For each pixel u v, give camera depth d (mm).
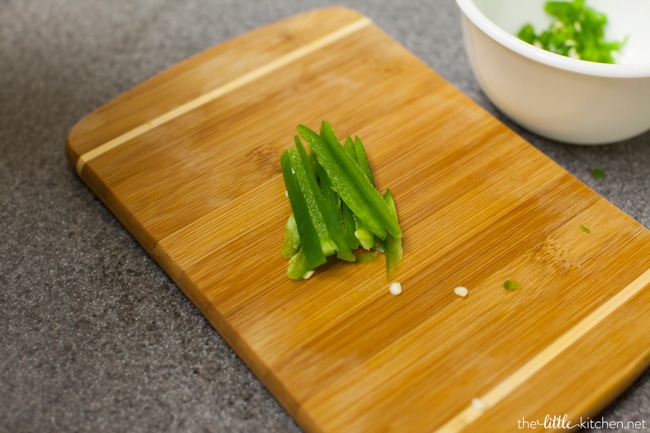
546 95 434
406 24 539
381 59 487
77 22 532
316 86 476
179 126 460
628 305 404
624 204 456
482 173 443
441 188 438
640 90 416
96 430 389
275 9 547
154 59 518
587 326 398
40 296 423
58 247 438
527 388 384
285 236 420
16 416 391
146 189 438
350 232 419
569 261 415
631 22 472
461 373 387
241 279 410
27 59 512
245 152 452
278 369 387
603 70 409
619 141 461
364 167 439
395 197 436
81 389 398
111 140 455
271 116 464
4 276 429
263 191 438
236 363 406
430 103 469
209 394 398
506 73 437
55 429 389
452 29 536
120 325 415
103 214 450
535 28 487
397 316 400
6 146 474
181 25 535
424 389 383
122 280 429
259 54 488
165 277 430
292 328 397
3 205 452
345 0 555
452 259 416
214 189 439
